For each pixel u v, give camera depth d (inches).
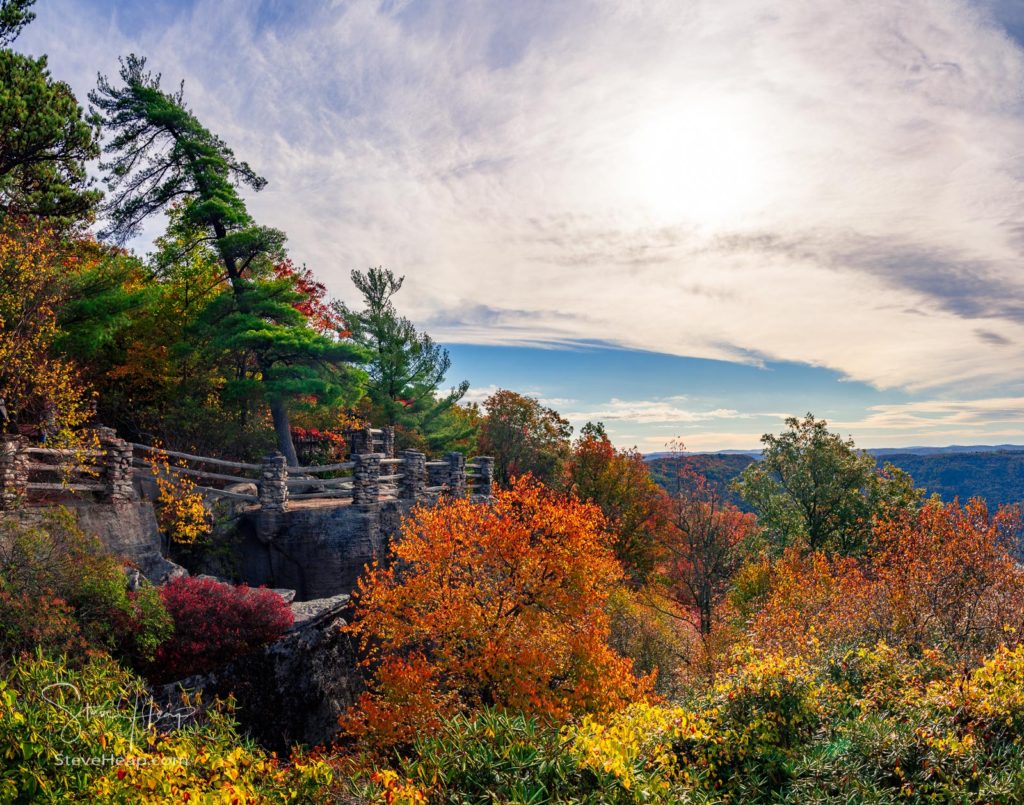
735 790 330.6
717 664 831.7
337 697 641.6
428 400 1352.1
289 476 984.3
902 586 692.7
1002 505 727.7
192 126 944.3
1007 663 375.2
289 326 997.2
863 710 386.0
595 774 260.4
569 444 1800.0
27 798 167.2
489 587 647.8
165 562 675.4
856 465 1638.8
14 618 411.2
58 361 676.1
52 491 627.2
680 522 1232.8
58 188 773.9
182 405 950.4
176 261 1035.3
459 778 249.1
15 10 718.5
